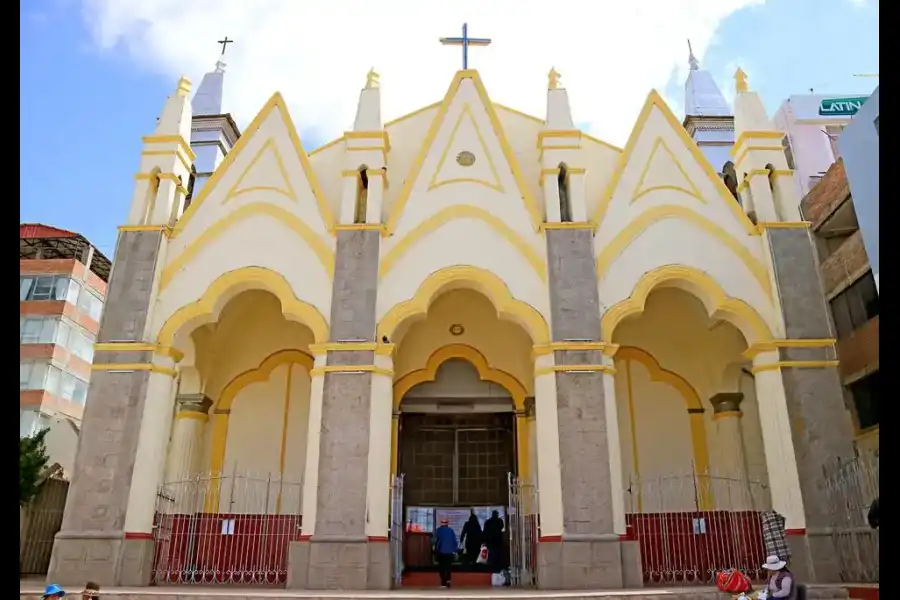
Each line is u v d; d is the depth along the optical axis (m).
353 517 13.43
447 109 16.95
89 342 31.41
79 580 13.20
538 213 15.82
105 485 13.82
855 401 18.33
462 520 17.30
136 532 13.61
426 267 15.45
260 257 15.68
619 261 15.54
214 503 16.98
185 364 17.42
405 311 15.06
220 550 14.65
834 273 19.25
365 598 10.90
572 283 15.04
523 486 15.69
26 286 30.27
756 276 15.48
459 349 18.08
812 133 24.58
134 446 14.08
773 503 13.91
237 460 17.58
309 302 15.26
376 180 16.09
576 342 14.52
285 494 17.25
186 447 17.16
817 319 14.89
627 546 13.32
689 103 24.17
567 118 16.59
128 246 15.62
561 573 13.08
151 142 16.62
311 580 13.04
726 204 16.06
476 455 17.91
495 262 15.50
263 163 16.53
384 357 14.66
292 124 16.80
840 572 13.07
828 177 19.53
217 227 15.92
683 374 18.25
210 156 21.88
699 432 17.80
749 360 17.22
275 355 18.42
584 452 13.78
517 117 18.95
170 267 15.62
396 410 17.59
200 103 22.81
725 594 11.37
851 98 25.05
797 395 14.33
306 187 16.23
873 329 17.72
